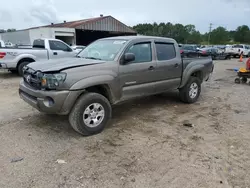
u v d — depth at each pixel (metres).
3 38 31.16
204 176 2.71
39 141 3.48
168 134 3.87
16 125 4.07
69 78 3.32
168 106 5.57
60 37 25.45
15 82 8.18
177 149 3.35
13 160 2.93
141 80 4.36
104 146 3.38
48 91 3.32
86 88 3.65
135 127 4.14
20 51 8.84
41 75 3.37
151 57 4.58
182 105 5.69
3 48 8.56
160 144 3.49
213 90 7.74
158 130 4.04
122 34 30.12
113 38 4.66
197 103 5.93
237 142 3.63
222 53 24.78
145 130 4.02
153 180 2.62
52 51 9.73
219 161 3.05
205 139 3.72
